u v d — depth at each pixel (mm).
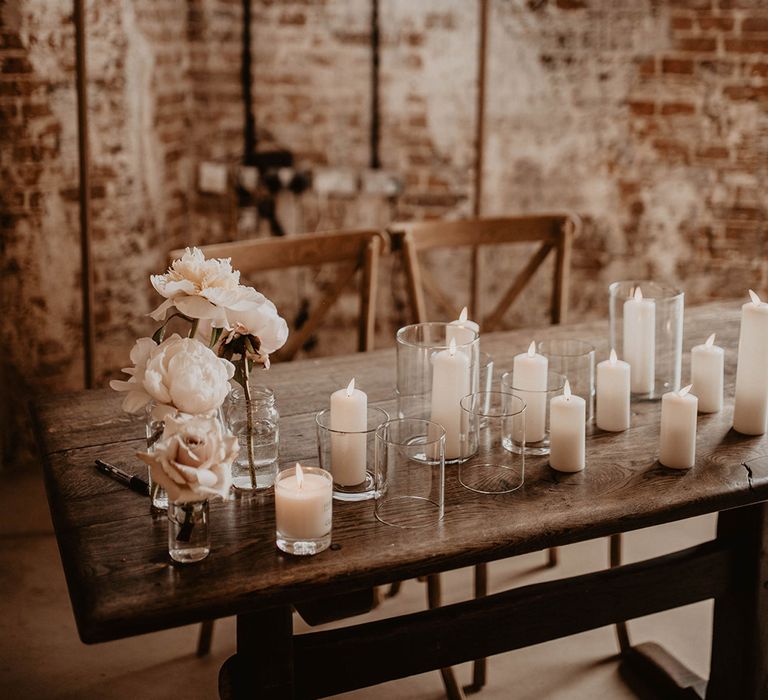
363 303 2494
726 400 1886
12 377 3090
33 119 2928
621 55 3424
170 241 3490
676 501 1519
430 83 3504
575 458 1597
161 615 1244
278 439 1674
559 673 2248
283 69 3508
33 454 3199
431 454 1461
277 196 3584
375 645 1589
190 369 1264
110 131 3115
